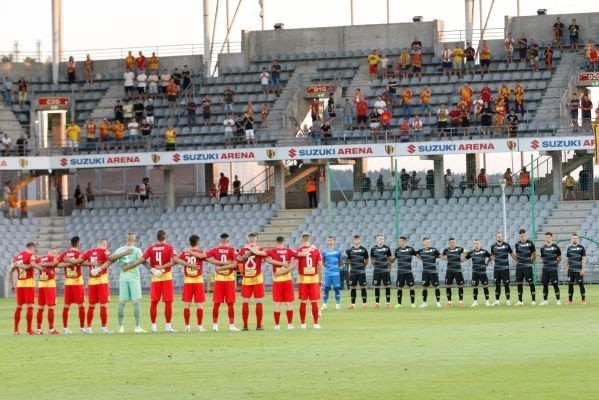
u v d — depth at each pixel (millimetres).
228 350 29734
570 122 73938
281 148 75062
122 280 37656
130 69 85875
